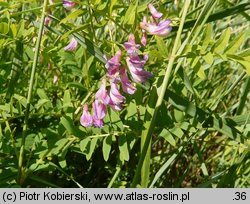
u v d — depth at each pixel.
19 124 0.29
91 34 0.26
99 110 0.24
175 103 0.25
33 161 0.26
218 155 0.36
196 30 0.27
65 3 0.24
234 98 0.41
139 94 0.26
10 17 0.29
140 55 0.26
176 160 0.34
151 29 0.25
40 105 0.27
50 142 0.26
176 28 0.28
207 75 0.39
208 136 0.37
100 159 0.31
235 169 0.28
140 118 0.26
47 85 0.31
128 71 0.24
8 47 0.30
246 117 0.27
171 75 0.25
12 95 0.29
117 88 0.23
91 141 0.26
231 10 0.27
